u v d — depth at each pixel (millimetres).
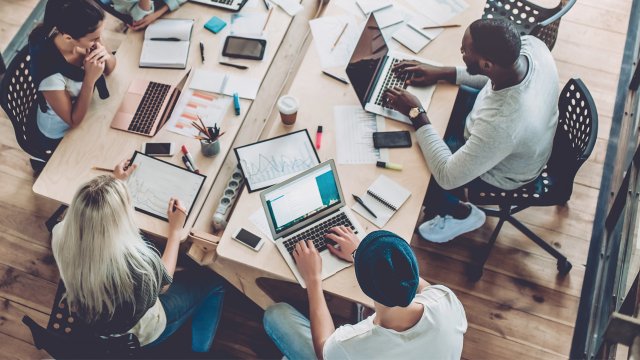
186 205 2238
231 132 2398
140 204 2229
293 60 2805
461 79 2506
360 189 2256
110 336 2000
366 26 2508
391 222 2188
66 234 1820
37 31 2307
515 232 3010
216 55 2602
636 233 2494
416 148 2359
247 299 2812
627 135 3184
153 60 2551
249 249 2139
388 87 2490
